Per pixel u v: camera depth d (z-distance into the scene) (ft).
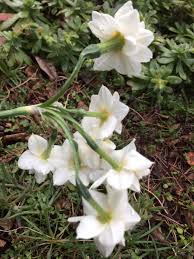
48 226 0.86
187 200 0.97
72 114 0.62
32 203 0.88
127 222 0.53
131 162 0.55
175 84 1.11
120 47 0.60
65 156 0.60
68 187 0.91
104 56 0.61
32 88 1.08
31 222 0.86
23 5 1.12
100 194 0.55
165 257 0.89
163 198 0.97
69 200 0.91
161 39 1.13
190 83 1.13
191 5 1.21
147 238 0.89
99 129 0.60
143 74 1.08
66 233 0.88
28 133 0.99
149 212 0.93
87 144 0.58
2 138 0.98
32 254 0.85
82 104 1.07
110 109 0.60
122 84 1.11
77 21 1.11
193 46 1.13
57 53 1.10
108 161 0.56
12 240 0.85
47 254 0.84
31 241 0.85
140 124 1.06
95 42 1.13
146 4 1.17
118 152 0.56
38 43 1.10
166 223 0.93
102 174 0.57
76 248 0.85
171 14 1.23
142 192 0.96
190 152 1.04
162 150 1.04
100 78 1.11
